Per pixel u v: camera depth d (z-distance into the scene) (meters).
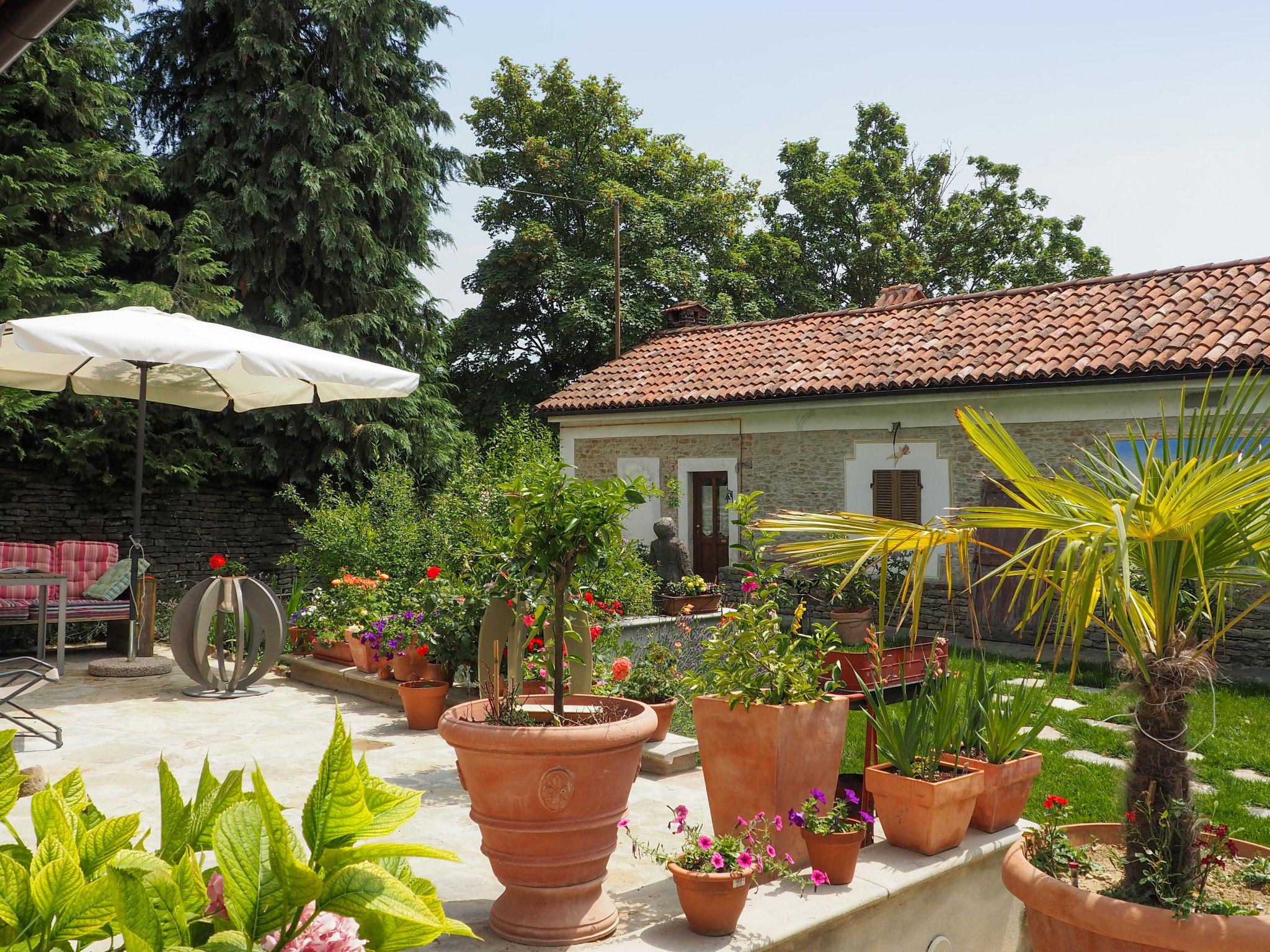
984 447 3.36
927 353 13.90
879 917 3.64
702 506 16.05
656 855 3.53
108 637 10.43
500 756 3.07
